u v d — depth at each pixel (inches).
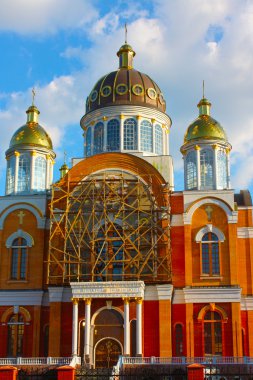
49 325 1969.7
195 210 2064.5
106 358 1898.4
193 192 2081.7
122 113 2399.1
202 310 1962.4
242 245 2090.3
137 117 2396.7
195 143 2226.9
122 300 1904.5
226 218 2044.8
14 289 2068.2
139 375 1421.0
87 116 2470.5
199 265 2010.3
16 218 2140.7
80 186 2084.2
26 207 2145.7
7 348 2020.2
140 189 2053.4
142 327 1913.1
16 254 2116.1
